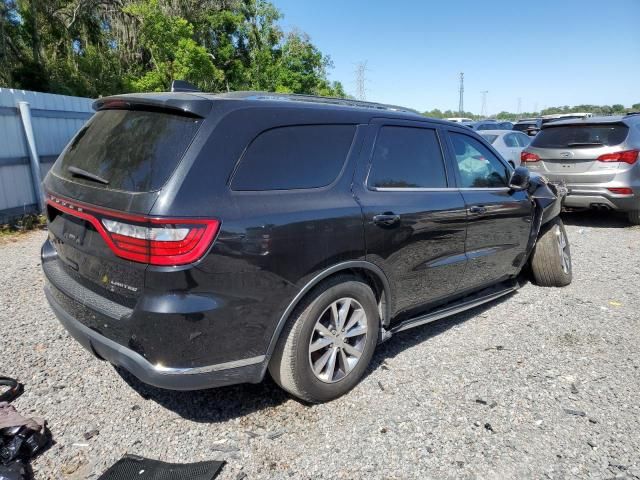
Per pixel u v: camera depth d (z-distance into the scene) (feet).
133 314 8.23
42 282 17.44
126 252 8.25
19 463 8.21
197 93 9.85
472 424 9.82
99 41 81.97
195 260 8.07
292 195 9.44
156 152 8.64
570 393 10.98
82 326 9.30
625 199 27.37
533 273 17.98
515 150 41.34
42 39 74.28
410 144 12.28
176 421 9.78
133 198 8.26
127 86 77.82
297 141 9.85
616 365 12.28
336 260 9.87
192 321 8.14
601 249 23.95
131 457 8.63
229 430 9.53
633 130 27.63
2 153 25.22
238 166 8.82
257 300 8.82
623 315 15.49
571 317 15.30
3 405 9.59
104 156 9.43
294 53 119.55
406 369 11.97
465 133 14.28
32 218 26.21
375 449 9.05
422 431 9.59
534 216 16.44
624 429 9.73
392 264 11.21
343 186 10.41
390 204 11.12
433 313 13.21
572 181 28.55
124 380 11.18
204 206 8.22
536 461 8.82
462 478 8.38
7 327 13.62
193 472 8.30
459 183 13.47
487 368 12.06
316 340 10.08
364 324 10.87
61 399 10.36
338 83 148.66
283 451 8.98
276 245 8.91
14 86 63.67
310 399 10.20
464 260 13.39
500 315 15.46
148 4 79.46
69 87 70.74
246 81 116.06
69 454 8.77
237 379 9.02
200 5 105.60
